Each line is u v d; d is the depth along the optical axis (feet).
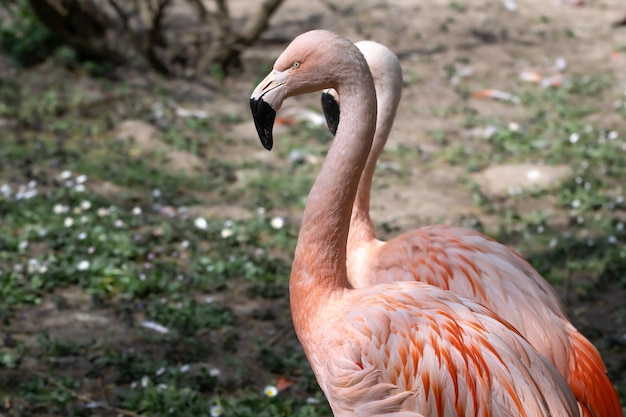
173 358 23.03
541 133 41.98
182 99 45.73
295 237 31.45
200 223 30.81
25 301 25.45
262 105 15.06
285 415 20.47
